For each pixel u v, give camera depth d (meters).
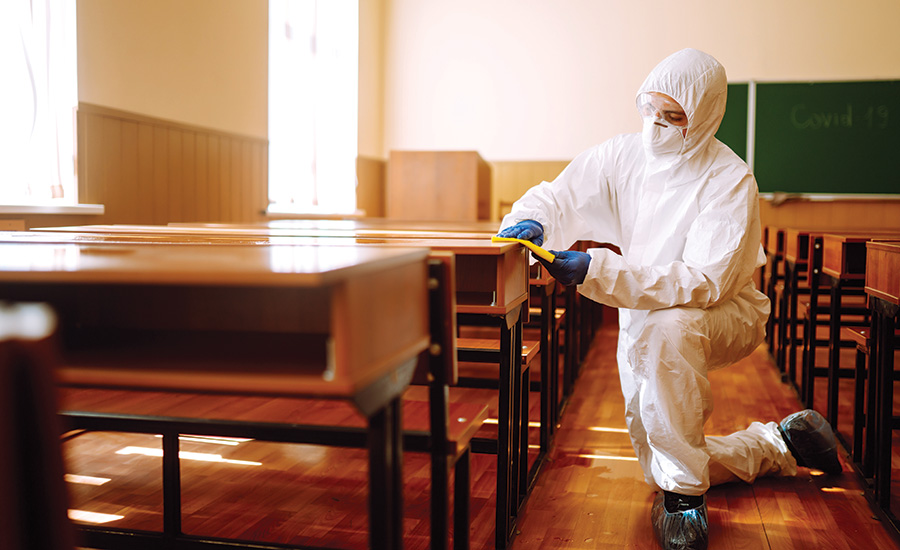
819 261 2.85
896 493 2.02
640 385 1.74
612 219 2.06
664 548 1.66
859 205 5.84
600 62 6.10
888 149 5.76
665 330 1.68
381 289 0.85
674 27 5.97
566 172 2.04
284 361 0.88
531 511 1.92
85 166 3.03
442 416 1.08
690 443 1.67
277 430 1.26
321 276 0.70
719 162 1.84
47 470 0.55
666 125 1.80
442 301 1.05
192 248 1.26
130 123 3.31
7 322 0.56
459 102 6.36
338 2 5.79
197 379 0.79
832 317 2.56
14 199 2.80
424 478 2.11
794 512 1.90
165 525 1.60
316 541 1.69
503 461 1.64
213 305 1.22
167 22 3.56
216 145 4.03
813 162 5.87
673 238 1.85
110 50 3.17
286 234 1.96
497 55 6.27
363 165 6.07
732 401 3.13
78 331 1.12
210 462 2.27
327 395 0.80
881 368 1.87
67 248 1.28
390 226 2.89
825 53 5.78
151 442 2.48
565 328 3.13
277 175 4.88
